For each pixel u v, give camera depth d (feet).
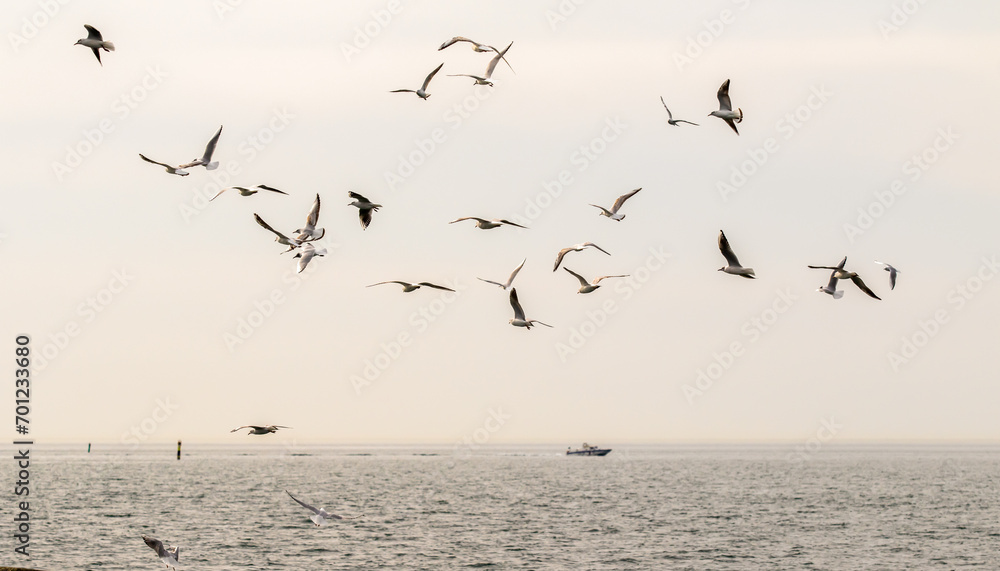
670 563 238.48
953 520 333.83
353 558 240.32
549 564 234.58
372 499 410.31
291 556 241.96
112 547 255.50
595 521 322.14
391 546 259.80
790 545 269.23
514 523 314.76
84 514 335.26
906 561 245.86
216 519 321.11
